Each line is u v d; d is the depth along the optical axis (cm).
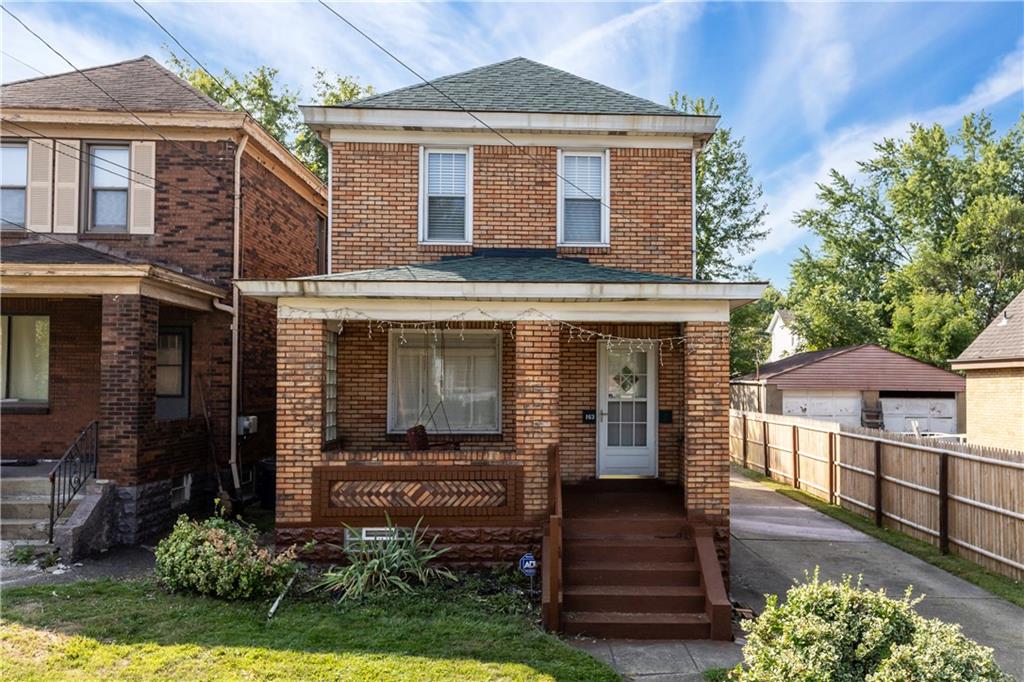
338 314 860
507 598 763
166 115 1215
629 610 743
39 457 1202
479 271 937
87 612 680
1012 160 3556
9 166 1230
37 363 1231
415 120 1065
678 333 1066
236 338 1253
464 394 1077
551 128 1075
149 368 1036
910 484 1159
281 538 849
